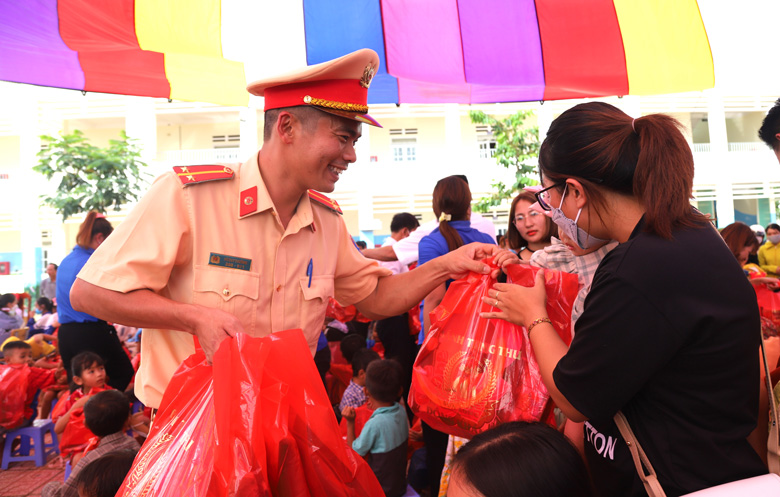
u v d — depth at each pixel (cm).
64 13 233
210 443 125
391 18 289
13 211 1953
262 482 119
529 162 1301
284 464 129
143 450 134
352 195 1931
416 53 303
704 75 314
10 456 446
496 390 171
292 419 136
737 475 114
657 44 305
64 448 370
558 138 133
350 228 2075
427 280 191
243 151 1714
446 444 314
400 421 323
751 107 1914
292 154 155
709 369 113
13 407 439
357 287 195
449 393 178
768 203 2066
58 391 505
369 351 407
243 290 155
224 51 271
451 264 187
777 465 120
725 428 116
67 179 1361
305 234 169
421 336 326
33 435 449
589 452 135
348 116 153
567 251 183
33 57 263
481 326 179
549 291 167
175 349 161
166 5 248
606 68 315
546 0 291
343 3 278
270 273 161
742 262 424
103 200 1346
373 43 294
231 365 127
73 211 1346
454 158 1888
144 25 249
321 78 150
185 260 155
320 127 152
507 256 180
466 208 311
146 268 145
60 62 268
